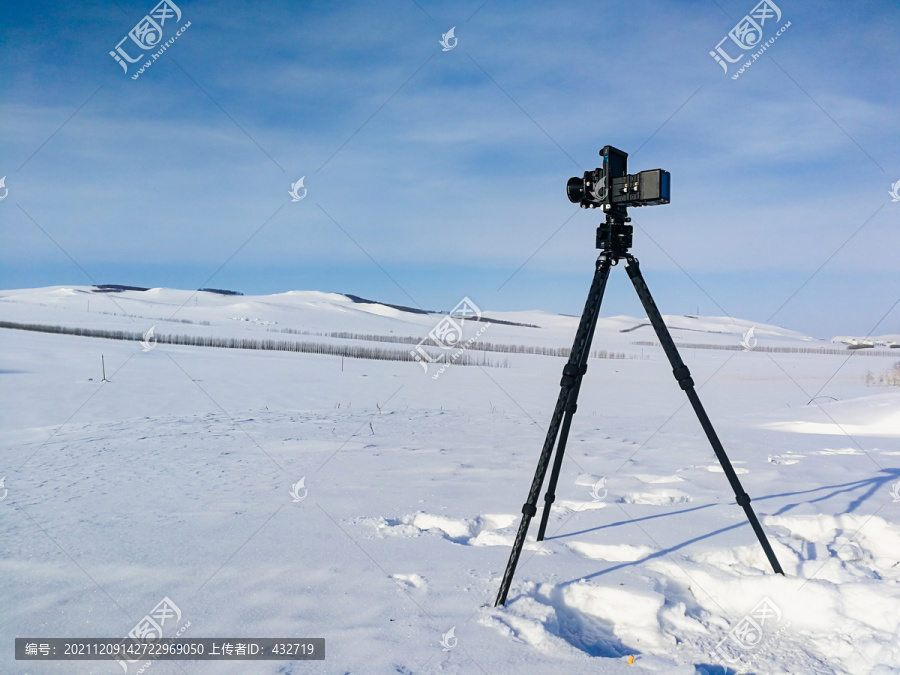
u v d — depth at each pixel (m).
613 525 3.70
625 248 3.06
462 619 2.43
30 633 2.30
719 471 5.44
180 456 5.82
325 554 3.16
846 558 3.24
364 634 2.30
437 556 3.15
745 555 3.23
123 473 5.07
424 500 4.25
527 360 49.44
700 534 3.49
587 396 22.38
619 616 2.62
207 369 27.52
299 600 2.60
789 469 5.56
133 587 2.73
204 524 3.65
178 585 2.75
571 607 2.72
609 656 2.35
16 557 3.08
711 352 73.62
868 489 4.70
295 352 44.50
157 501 4.18
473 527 3.77
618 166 3.07
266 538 3.40
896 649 2.16
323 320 118.81
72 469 5.21
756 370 42.81
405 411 10.40
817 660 2.30
